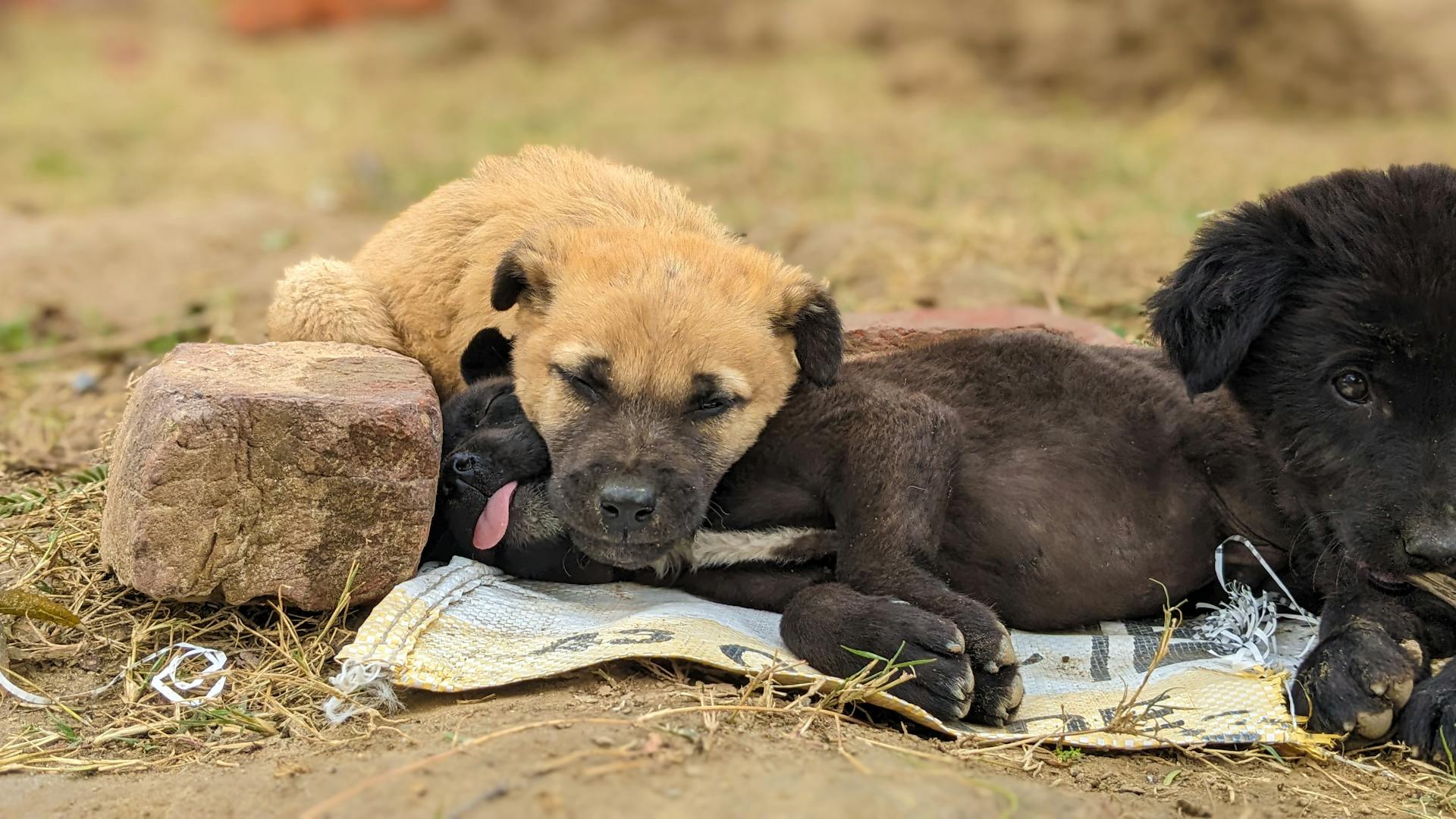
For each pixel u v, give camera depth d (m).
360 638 1.42
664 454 1.46
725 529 1.49
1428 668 1.42
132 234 2.39
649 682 1.42
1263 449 1.46
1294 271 1.42
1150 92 3.61
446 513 1.51
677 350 1.48
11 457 1.66
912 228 2.09
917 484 1.46
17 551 1.52
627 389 1.48
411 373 1.49
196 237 2.37
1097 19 3.67
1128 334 1.76
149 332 1.89
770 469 1.49
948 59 3.85
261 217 2.53
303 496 1.44
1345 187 1.44
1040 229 2.08
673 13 4.67
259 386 1.45
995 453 1.50
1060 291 1.83
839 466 1.47
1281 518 1.48
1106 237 2.02
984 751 1.39
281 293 1.59
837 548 1.47
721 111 3.65
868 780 1.33
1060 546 1.48
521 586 1.49
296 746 1.38
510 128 3.58
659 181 1.64
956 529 1.49
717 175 2.81
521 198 1.60
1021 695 1.42
